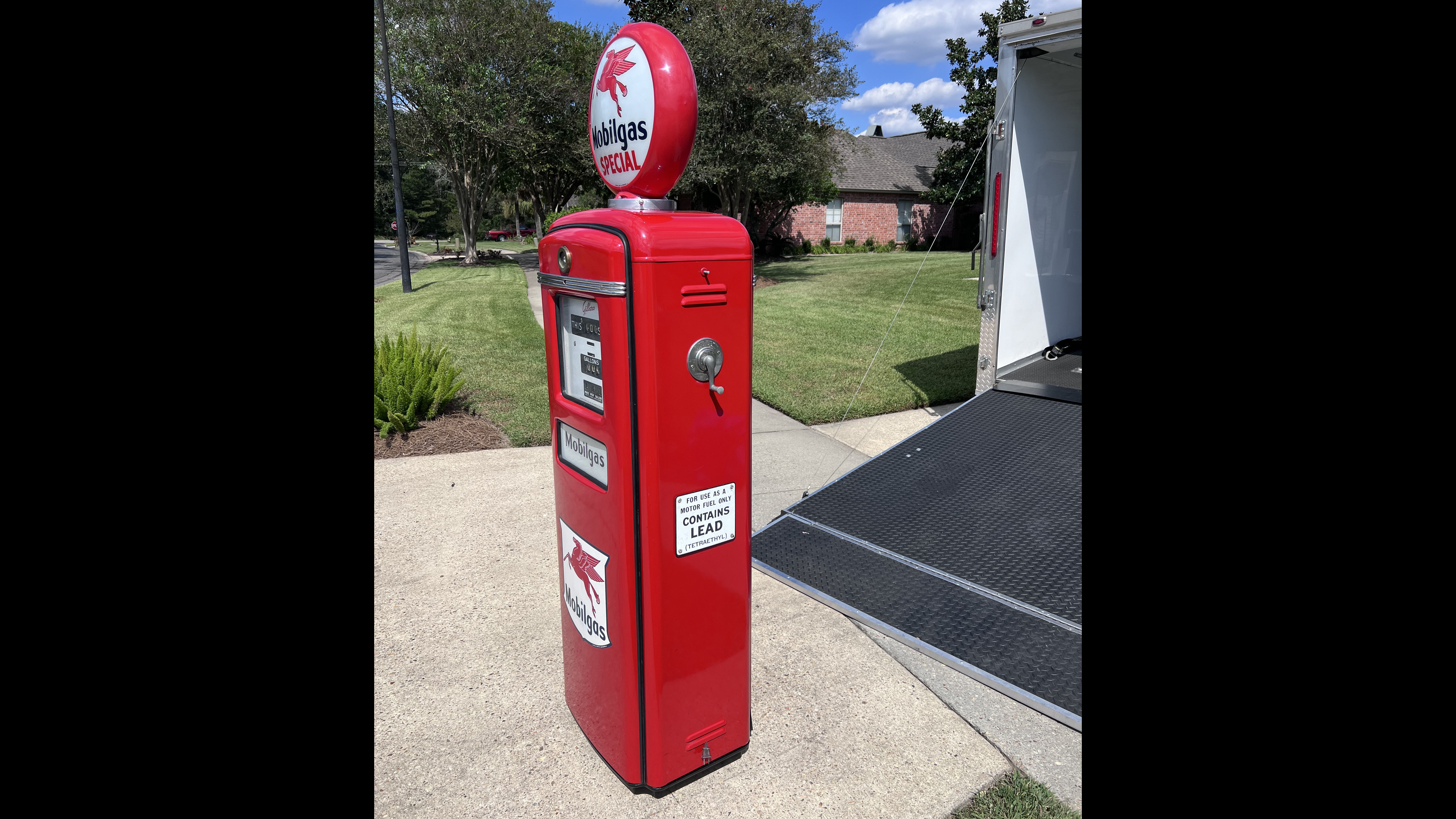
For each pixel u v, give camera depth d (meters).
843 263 24.06
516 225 61.44
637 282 2.09
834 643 3.36
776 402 7.50
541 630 3.50
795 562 3.99
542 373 8.56
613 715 2.48
